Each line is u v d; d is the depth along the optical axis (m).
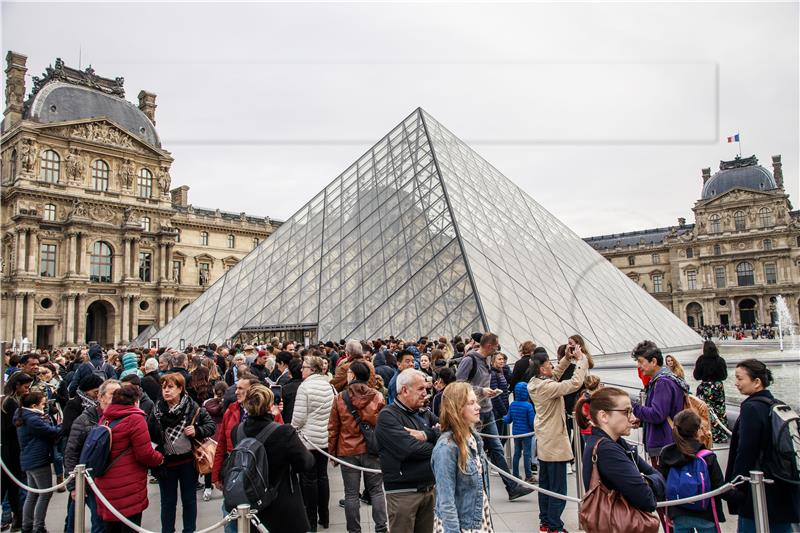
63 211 85.94
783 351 52.00
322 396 11.23
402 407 7.95
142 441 9.07
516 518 11.17
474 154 52.91
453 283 33.28
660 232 160.38
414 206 41.12
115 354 23.30
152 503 13.45
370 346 23.89
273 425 7.96
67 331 83.06
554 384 10.01
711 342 13.25
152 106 107.12
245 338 41.34
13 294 79.75
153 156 97.56
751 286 129.88
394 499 7.58
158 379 13.57
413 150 47.16
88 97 93.00
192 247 109.00
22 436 11.08
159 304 96.62
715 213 137.88
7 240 83.12
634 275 152.38
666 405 9.08
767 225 130.25
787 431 7.21
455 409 6.50
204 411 10.64
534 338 31.47
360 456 10.41
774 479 7.27
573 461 14.10
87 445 8.98
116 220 91.50
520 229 43.84
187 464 10.39
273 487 7.73
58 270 84.50
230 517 6.96
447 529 6.06
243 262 50.94
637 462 6.79
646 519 5.98
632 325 41.94
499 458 12.58
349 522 10.16
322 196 52.00
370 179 48.78
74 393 15.79
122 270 90.50
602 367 31.80
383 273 37.44
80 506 8.70
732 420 14.23
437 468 6.37
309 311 38.69
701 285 138.88
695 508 7.24
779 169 140.50
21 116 87.25
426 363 16.48
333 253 42.78
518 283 35.53
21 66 87.50
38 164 84.00
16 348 75.94
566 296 38.12
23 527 11.09
